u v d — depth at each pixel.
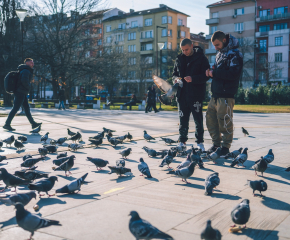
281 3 59.81
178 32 81.06
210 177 3.93
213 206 3.46
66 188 3.89
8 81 10.32
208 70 5.95
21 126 12.04
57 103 34.38
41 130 10.83
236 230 2.81
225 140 6.07
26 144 7.98
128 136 8.44
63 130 10.86
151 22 80.12
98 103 33.12
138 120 15.63
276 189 4.09
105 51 43.12
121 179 4.64
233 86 5.82
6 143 7.54
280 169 5.19
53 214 3.23
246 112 25.50
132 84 73.06
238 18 64.19
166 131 10.70
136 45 81.75
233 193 3.93
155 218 3.10
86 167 5.45
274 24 60.72
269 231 2.82
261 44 62.25
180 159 6.14
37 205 3.41
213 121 6.24
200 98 6.51
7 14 35.91
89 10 40.53
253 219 3.10
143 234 2.45
